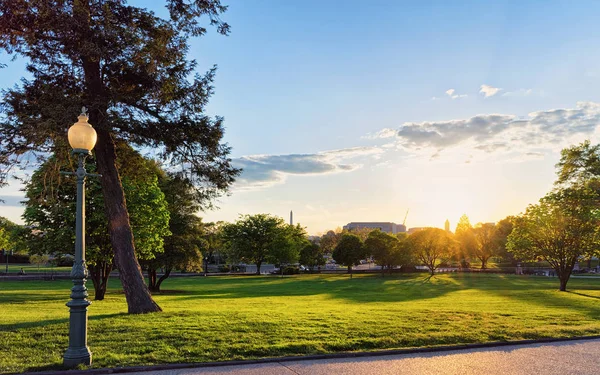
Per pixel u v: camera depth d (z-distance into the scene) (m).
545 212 32.28
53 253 26.61
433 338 9.57
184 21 14.28
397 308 16.17
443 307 17.11
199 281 53.22
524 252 33.56
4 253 86.62
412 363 7.81
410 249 58.88
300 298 26.00
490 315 13.60
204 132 14.91
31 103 13.53
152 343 8.65
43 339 8.91
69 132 7.50
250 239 71.19
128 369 7.09
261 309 15.07
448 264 84.88
